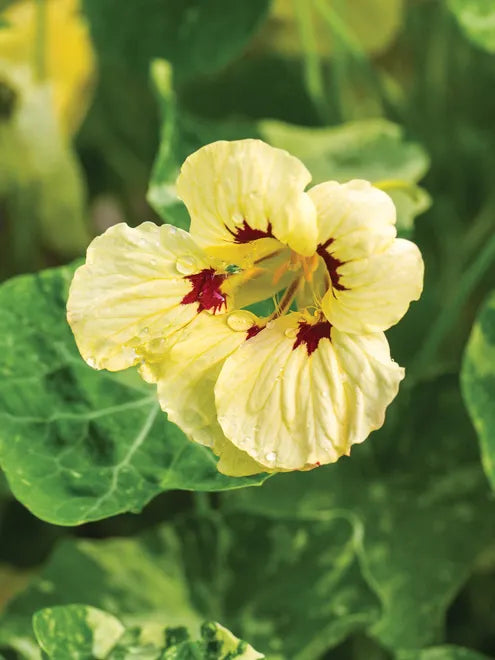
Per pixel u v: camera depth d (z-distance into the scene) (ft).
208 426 0.83
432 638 1.06
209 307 0.84
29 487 0.86
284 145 1.13
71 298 0.81
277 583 1.02
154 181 0.99
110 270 0.81
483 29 1.11
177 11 1.21
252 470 0.83
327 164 1.13
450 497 1.10
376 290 0.79
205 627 0.87
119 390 0.91
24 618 0.99
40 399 0.89
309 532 1.02
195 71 1.21
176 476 0.87
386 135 1.14
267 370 0.82
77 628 0.88
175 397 0.83
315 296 0.85
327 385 0.81
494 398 0.97
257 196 0.80
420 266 0.79
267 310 0.93
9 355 0.89
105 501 0.86
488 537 1.09
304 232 0.80
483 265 1.13
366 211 0.79
